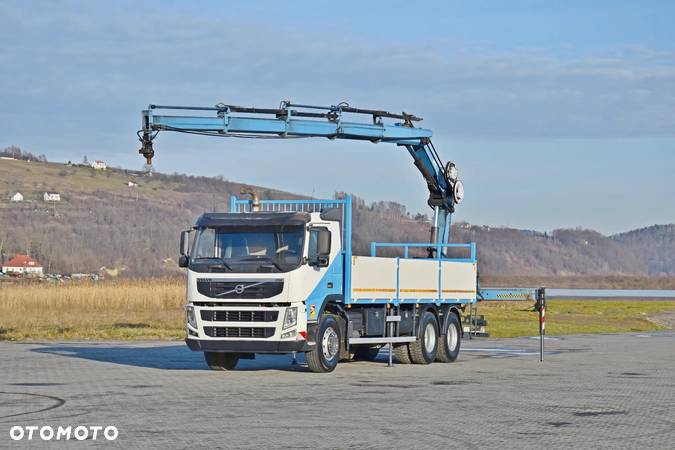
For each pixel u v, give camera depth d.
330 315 23.48
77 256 155.38
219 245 22.80
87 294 56.69
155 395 17.98
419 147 33.03
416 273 26.61
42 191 188.50
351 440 13.12
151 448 12.37
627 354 31.48
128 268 158.00
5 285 59.31
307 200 24.83
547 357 29.89
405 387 19.92
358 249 29.66
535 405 17.09
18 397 17.52
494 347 35.38
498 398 18.11
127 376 21.73
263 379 21.41
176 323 46.25
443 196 33.59
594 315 70.00
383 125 31.28
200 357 27.80
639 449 12.64
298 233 22.48
